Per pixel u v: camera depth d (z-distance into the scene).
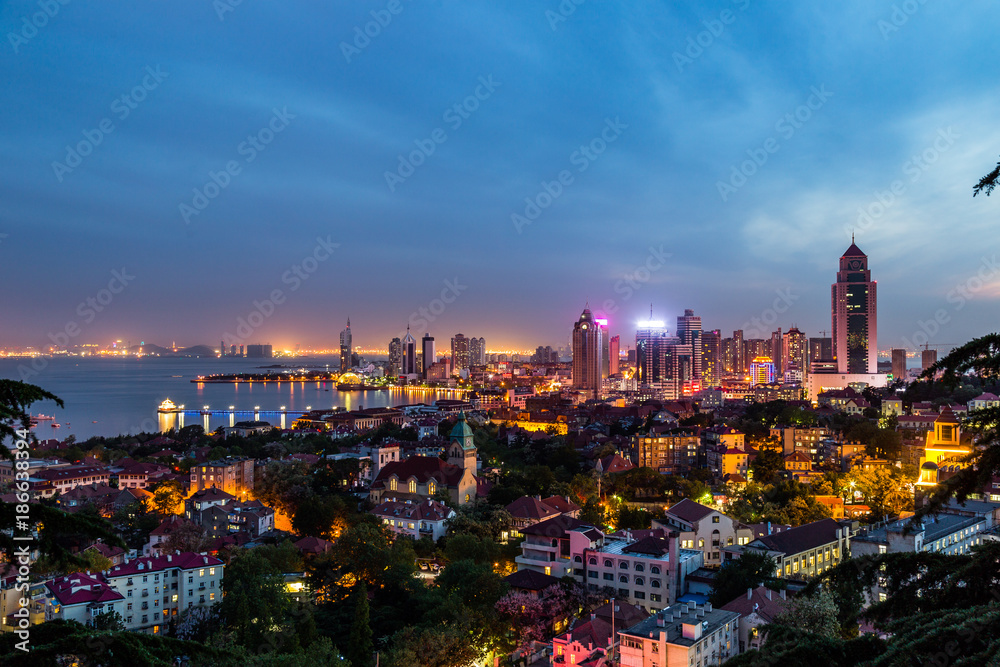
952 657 32.06
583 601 149.75
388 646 127.75
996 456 37.19
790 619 107.06
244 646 119.00
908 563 41.81
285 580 166.00
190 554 171.38
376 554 162.88
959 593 38.50
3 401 32.03
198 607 162.50
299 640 126.44
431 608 138.50
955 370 38.81
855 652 38.12
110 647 29.44
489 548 178.50
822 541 179.25
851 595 42.97
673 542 154.88
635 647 116.75
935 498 39.03
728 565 152.75
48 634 29.67
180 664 96.00
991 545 39.16
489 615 134.50
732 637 122.62
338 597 156.12
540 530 176.00
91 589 150.88
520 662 132.12
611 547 169.38
